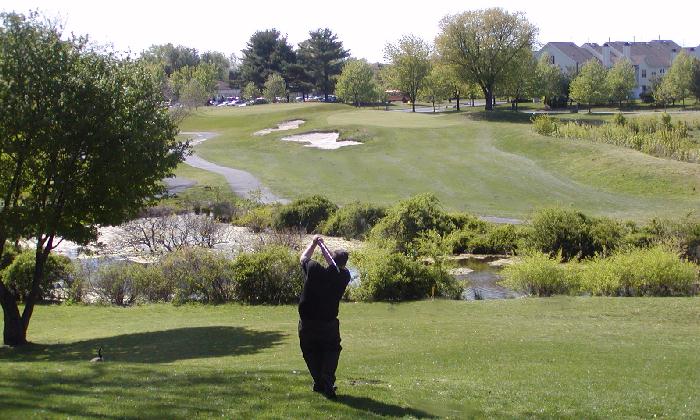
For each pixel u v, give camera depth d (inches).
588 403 377.7
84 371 434.0
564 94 4655.5
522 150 2171.5
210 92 5123.0
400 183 1886.1
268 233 1309.1
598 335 615.5
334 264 346.0
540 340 593.0
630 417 353.7
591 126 2423.7
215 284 922.1
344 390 373.1
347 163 2234.3
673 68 4436.5
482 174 1911.9
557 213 1192.8
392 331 652.7
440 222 1286.9
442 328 665.0
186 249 995.9
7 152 615.8
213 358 546.9
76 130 619.5
